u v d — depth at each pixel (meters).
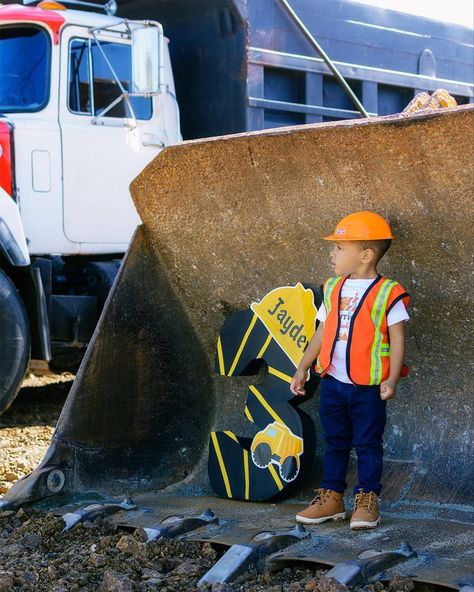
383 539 3.25
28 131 6.46
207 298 4.25
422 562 2.99
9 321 5.94
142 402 4.18
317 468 3.99
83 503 3.96
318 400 4.07
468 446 3.67
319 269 3.89
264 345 3.99
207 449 4.30
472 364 3.67
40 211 6.54
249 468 3.95
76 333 6.74
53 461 3.93
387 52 7.43
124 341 4.12
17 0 7.32
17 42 6.63
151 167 3.98
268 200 3.84
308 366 3.68
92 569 3.26
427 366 3.79
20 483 3.90
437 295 3.65
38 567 3.29
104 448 4.08
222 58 6.84
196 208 4.03
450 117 3.14
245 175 3.80
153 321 4.21
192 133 7.12
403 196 3.48
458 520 3.45
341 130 3.42
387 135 3.32
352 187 3.59
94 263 6.95
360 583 2.89
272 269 4.02
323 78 7.09
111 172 6.82
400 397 3.87
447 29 7.88
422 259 3.62
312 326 3.86
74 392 3.99
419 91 7.68
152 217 4.14
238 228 3.99
